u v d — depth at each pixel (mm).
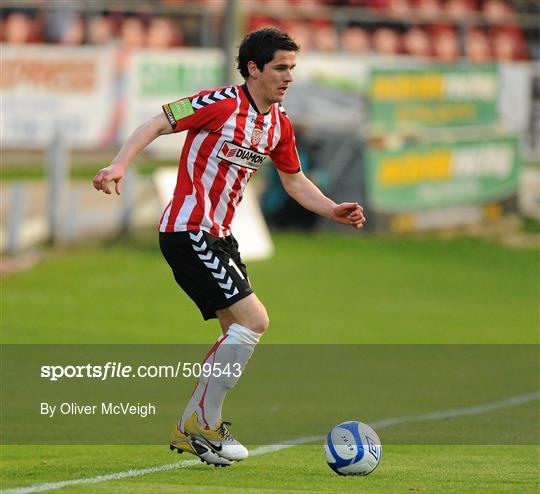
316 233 82938
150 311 55531
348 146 82500
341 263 73688
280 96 21703
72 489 19797
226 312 22734
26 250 71938
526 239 85812
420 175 84688
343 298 62438
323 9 110062
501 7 118500
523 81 94188
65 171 73875
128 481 20734
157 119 21250
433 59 106188
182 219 21719
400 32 110000
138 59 86625
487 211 88688
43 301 57156
